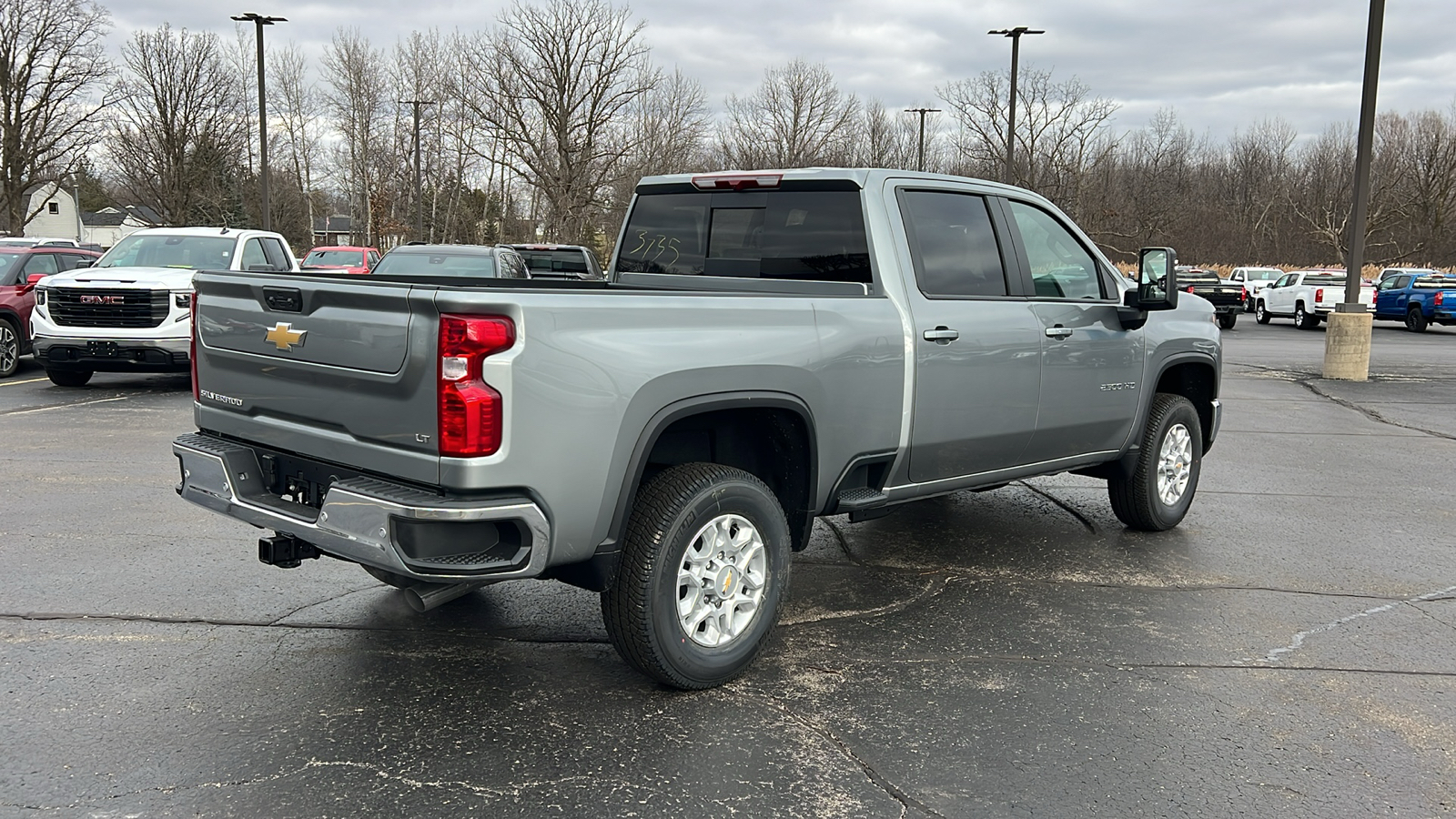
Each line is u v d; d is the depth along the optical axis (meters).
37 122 51.44
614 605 3.70
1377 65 15.59
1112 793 3.23
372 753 3.38
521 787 3.18
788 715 3.74
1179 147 61.34
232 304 4.00
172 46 50.84
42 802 3.04
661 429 3.62
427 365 3.22
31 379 12.91
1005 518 6.87
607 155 49.12
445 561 3.24
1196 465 6.68
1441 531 6.68
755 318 3.94
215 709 3.69
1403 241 57.34
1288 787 3.29
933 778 3.30
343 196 73.56
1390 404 13.47
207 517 6.29
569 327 3.35
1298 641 4.61
